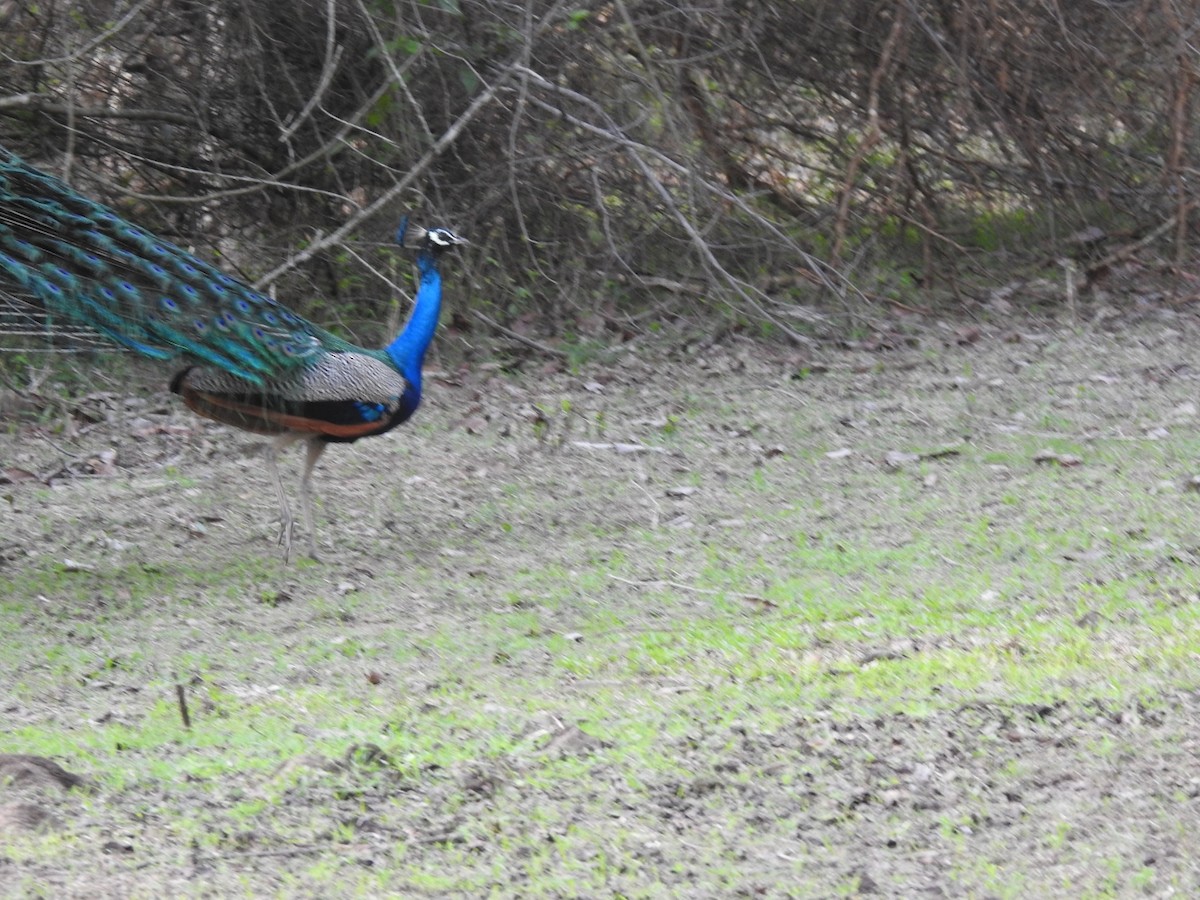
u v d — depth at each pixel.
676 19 18.41
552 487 13.14
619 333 17.86
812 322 17.75
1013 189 20.48
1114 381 15.66
